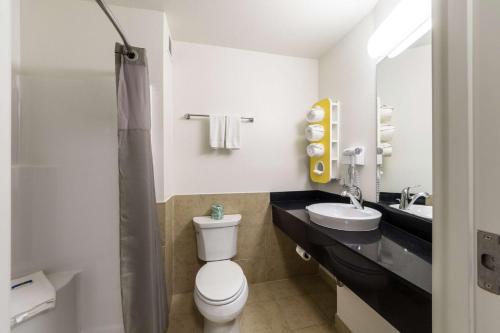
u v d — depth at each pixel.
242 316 1.56
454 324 0.34
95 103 1.36
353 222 1.15
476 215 0.31
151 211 1.15
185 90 1.82
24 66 1.29
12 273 1.24
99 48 1.37
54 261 1.32
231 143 1.82
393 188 1.27
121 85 1.09
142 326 1.09
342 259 0.98
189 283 1.82
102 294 1.38
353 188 1.52
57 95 1.32
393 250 0.91
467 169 0.32
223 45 1.86
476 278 0.31
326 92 1.98
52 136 1.32
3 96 0.35
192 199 1.82
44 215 1.31
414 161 1.13
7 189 0.35
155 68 1.45
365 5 1.41
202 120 1.85
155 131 1.46
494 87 0.29
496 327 0.29
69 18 1.34
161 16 1.45
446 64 0.35
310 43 1.84
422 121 1.09
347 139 1.70
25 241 1.27
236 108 1.92
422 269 0.74
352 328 1.32
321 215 1.25
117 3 1.38
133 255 1.10
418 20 1.03
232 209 1.90
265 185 1.99
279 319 1.54
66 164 1.33
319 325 1.49
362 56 1.54
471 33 0.31
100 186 1.37
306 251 1.32
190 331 1.44
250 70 1.94
